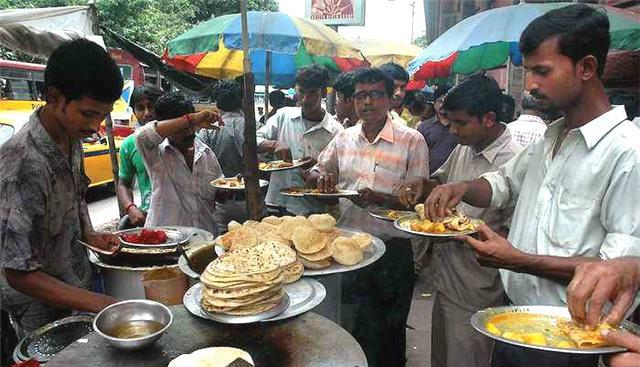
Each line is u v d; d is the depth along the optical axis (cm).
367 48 675
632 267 123
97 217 808
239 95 393
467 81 239
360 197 278
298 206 353
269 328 135
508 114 382
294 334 132
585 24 146
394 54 657
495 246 155
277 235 186
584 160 156
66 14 495
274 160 391
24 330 188
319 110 400
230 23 422
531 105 370
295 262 165
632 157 145
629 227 145
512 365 185
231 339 130
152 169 275
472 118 235
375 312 241
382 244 207
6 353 198
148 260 198
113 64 169
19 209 163
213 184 300
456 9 901
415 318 372
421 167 287
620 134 150
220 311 138
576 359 166
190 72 650
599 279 121
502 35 355
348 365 118
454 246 243
